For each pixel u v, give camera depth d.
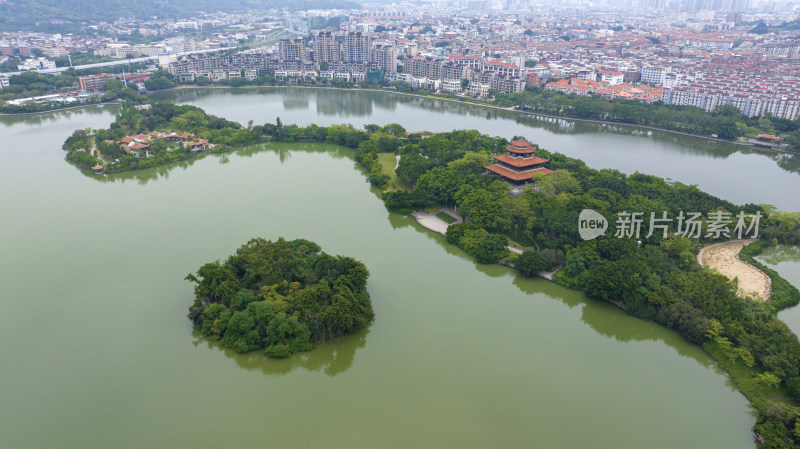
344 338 166.38
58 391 144.88
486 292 194.00
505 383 149.00
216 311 167.12
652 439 130.75
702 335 162.12
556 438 130.62
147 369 153.12
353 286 179.00
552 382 149.75
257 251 188.75
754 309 166.00
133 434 131.12
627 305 179.88
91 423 134.50
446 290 194.38
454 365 155.75
